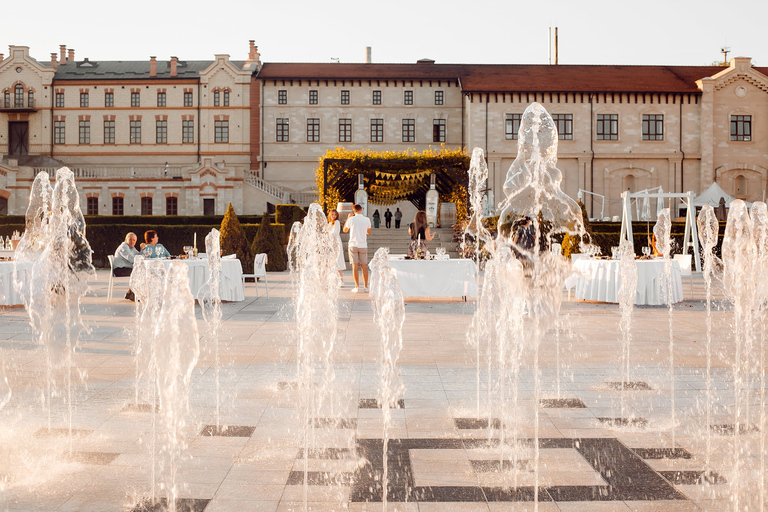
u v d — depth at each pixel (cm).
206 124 5997
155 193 5488
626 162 5353
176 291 497
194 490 434
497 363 841
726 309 1452
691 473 465
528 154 695
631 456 500
